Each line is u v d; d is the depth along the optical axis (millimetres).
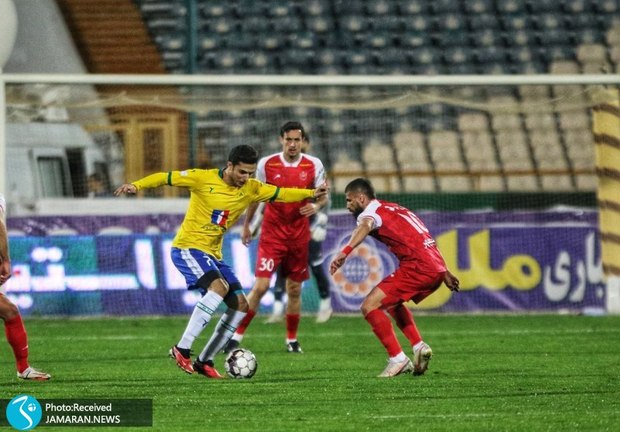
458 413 24156
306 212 31734
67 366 33781
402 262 30875
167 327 48406
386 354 37344
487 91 79250
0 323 49969
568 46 84000
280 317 49906
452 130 77250
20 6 79312
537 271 54844
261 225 41031
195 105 60375
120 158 68812
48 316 52906
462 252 54594
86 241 53406
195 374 31391
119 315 53250
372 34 84250
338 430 22047
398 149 75875
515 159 76062
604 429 22094
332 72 82312
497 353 37406
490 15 85312
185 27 82812
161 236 53656
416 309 54406
